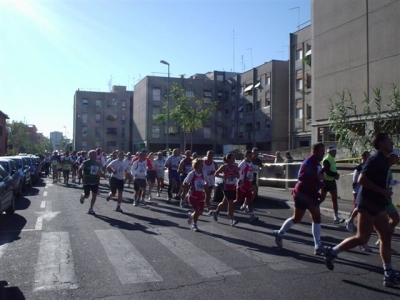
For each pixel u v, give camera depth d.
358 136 14.75
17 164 19.62
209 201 12.51
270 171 20.97
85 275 5.99
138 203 14.08
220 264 6.63
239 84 58.94
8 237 8.60
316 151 7.43
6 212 11.70
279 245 7.73
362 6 24.61
